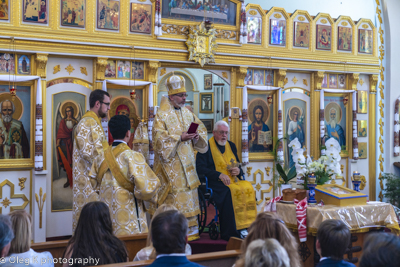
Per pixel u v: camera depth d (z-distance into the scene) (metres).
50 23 7.18
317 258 5.29
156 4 7.86
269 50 9.09
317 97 9.65
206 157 7.04
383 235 2.23
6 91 6.99
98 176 5.00
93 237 3.25
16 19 6.95
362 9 10.44
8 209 7.00
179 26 8.23
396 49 10.45
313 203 5.53
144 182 4.76
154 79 8.03
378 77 10.33
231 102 8.90
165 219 2.64
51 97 7.32
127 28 7.79
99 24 7.56
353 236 5.47
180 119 6.36
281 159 9.09
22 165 7.04
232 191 6.54
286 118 9.51
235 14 8.75
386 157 10.44
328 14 9.66
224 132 7.08
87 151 5.34
